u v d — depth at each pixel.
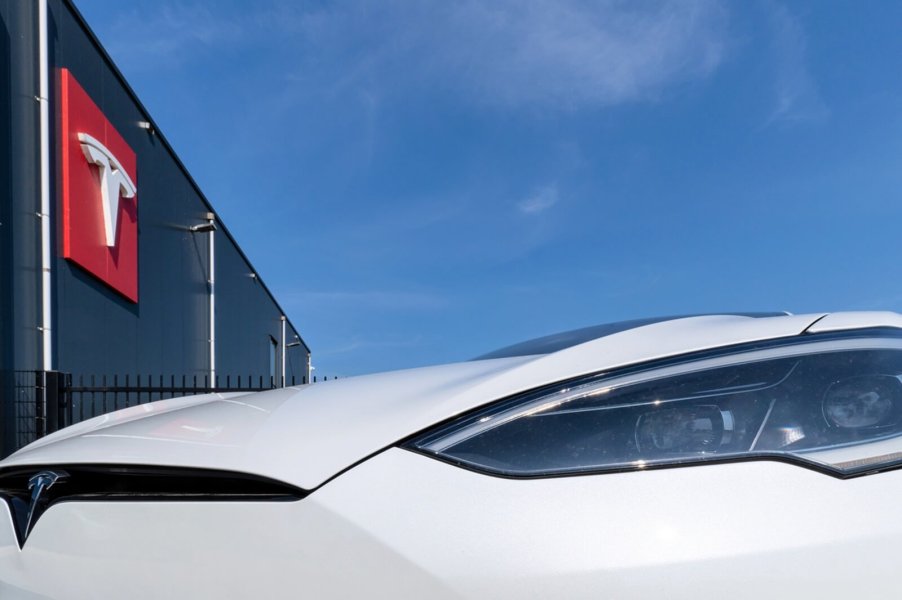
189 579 1.05
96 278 9.81
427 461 1.11
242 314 21.00
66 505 1.19
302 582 1.01
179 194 14.45
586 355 1.31
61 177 8.72
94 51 9.95
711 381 1.26
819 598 1.01
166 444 1.26
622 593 0.99
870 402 1.28
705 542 1.03
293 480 1.09
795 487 1.11
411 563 1.00
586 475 1.11
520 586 0.99
